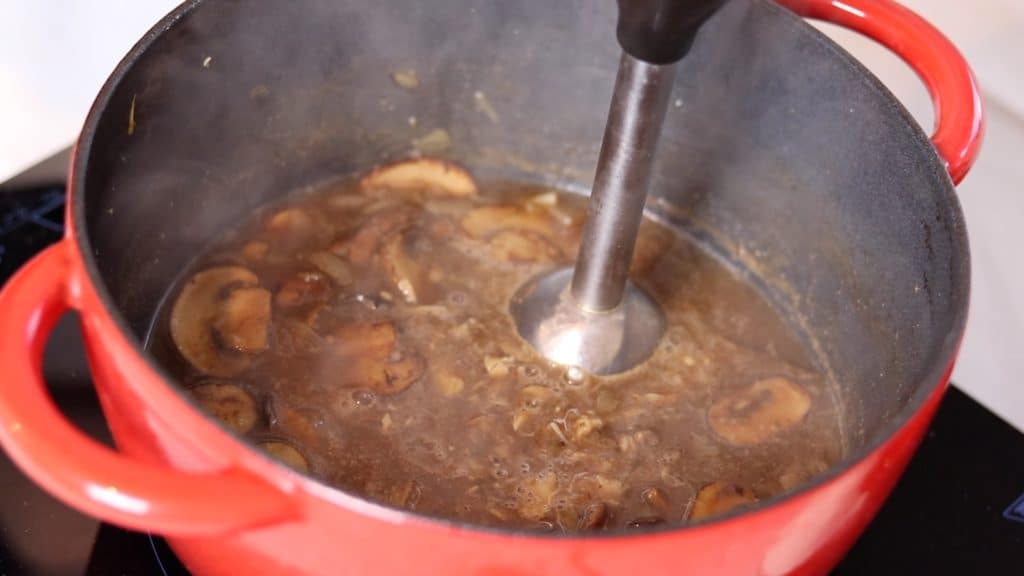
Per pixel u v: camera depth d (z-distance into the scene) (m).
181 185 0.58
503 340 0.58
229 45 0.56
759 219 0.63
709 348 0.60
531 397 0.56
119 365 0.41
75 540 0.51
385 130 0.65
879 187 0.56
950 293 0.48
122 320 0.41
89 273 0.42
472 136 0.67
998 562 0.56
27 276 0.42
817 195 0.60
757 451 0.56
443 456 0.53
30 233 0.63
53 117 0.80
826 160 0.59
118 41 0.76
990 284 0.72
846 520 0.43
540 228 0.64
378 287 0.60
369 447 0.53
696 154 0.64
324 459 0.53
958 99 0.53
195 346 0.56
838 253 0.60
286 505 0.40
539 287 0.60
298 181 0.64
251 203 0.63
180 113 0.56
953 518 0.57
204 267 0.60
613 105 0.51
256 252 0.61
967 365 0.75
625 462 0.54
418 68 0.63
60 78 0.78
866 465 0.42
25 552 0.51
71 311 0.59
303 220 0.63
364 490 0.52
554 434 0.55
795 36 0.57
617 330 0.58
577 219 0.65
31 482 0.53
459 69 0.64
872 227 0.57
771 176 0.62
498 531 0.38
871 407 0.56
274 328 0.57
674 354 0.59
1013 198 0.68
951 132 0.53
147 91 0.53
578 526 0.51
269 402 0.54
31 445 0.39
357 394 0.55
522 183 0.68
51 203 0.65
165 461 0.42
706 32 0.60
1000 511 0.58
